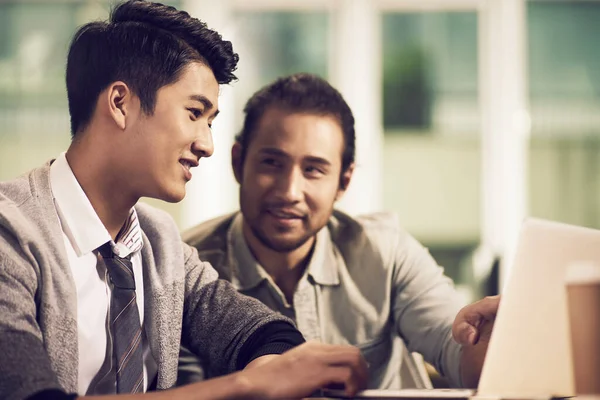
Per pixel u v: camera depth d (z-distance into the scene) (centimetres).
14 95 418
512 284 116
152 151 131
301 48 420
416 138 419
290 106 167
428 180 420
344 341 173
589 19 421
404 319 176
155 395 106
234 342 144
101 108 132
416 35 420
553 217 422
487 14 421
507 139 420
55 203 133
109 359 133
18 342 111
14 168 418
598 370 110
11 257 120
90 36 135
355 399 111
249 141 171
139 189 134
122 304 135
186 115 133
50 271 125
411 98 419
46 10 416
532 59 422
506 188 419
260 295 173
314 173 167
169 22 135
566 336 112
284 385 108
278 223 167
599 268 112
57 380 113
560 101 422
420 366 185
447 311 171
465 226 418
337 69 420
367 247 179
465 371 154
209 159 409
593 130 423
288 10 420
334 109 170
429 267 181
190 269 155
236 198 411
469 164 420
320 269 174
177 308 146
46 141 418
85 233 133
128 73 131
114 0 141
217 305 150
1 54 417
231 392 106
